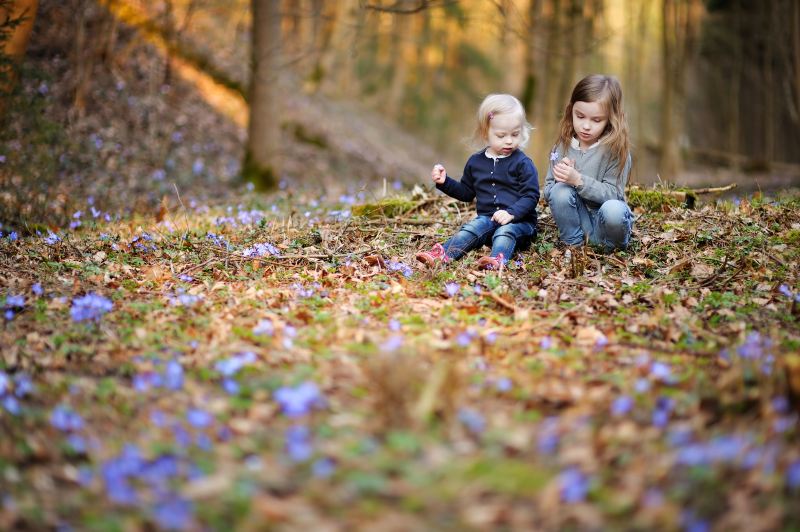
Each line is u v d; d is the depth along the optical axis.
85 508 2.31
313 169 17.53
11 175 7.88
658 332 3.92
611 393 3.05
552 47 15.66
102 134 13.13
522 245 5.63
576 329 3.96
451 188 5.75
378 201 7.08
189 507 2.22
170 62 17.05
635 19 24.64
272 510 2.21
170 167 12.97
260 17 13.14
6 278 4.95
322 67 22.55
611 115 5.38
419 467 2.43
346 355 3.50
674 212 6.43
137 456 2.50
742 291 4.63
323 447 2.53
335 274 5.09
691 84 32.47
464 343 3.53
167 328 3.99
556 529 2.17
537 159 15.73
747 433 2.60
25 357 3.56
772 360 3.14
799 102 23.39
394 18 27.16
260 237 6.24
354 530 2.14
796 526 2.17
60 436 2.77
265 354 3.52
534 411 2.87
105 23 14.77
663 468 2.42
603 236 5.44
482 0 21.36
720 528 2.16
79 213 6.93
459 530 2.15
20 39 8.54
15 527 2.23
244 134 16.81
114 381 3.31
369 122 26.30
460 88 32.31
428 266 5.17
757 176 22.59
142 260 5.60
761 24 26.39
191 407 2.95
